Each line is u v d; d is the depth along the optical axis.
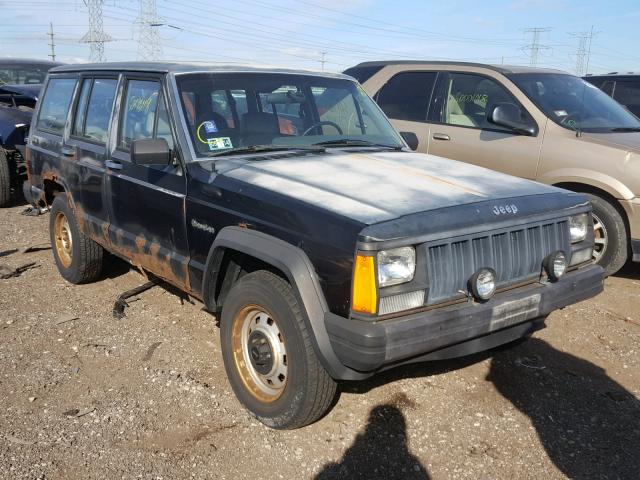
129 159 4.34
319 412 3.20
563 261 3.37
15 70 11.62
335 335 2.82
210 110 4.02
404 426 3.43
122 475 2.98
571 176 5.75
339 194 3.16
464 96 6.68
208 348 4.34
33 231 7.49
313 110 4.54
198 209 3.65
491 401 3.72
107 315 4.90
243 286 3.36
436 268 2.93
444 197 3.19
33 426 3.36
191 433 3.33
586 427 3.48
